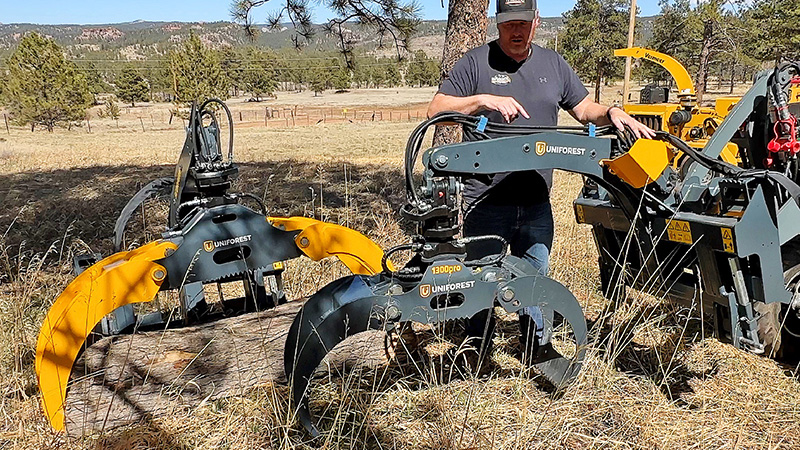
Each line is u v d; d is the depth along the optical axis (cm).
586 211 376
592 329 387
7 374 345
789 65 335
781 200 303
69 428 298
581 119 347
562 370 326
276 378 332
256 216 345
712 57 3067
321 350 272
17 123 3506
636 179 297
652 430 310
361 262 386
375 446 296
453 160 274
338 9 748
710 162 305
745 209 298
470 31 514
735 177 301
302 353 271
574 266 528
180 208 354
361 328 275
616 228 357
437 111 318
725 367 370
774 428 312
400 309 275
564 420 311
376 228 656
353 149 2039
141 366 344
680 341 374
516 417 319
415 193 277
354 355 369
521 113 296
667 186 328
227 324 390
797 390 345
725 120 346
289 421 292
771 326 335
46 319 299
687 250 330
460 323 417
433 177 278
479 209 351
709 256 308
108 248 635
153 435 297
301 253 365
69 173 1313
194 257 324
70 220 761
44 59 3466
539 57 341
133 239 658
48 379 292
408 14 742
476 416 317
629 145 304
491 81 337
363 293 274
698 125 897
